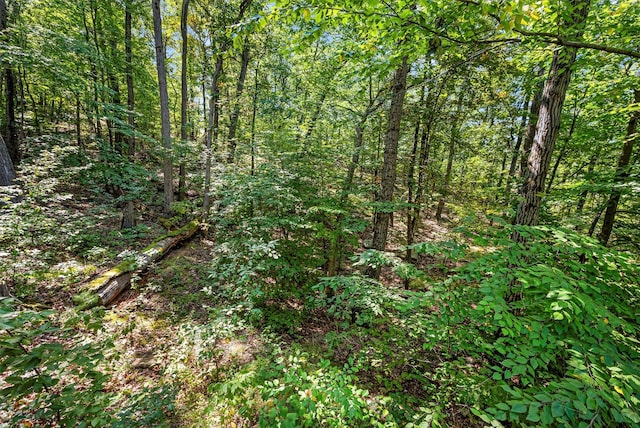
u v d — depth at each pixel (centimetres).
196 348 416
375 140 1000
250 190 570
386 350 432
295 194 654
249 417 330
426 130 785
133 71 1167
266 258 562
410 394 397
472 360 413
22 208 476
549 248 253
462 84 797
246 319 522
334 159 699
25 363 143
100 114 794
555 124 389
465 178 1086
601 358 177
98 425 171
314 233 674
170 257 762
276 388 285
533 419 134
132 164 895
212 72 1112
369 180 848
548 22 289
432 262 932
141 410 282
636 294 246
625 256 224
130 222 859
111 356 367
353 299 432
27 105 1174
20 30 612
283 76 1291
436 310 448
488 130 924
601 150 752
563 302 181
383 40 291
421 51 290
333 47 941
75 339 381
